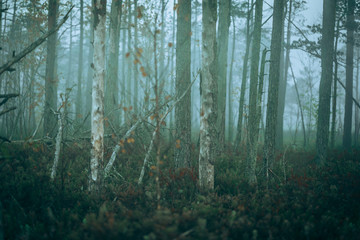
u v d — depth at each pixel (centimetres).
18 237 450
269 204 566
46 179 672
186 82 891
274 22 962
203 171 661
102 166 653
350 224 500
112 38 1284
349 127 1875
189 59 899
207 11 647
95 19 641
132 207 563
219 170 898
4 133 1653
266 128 923
